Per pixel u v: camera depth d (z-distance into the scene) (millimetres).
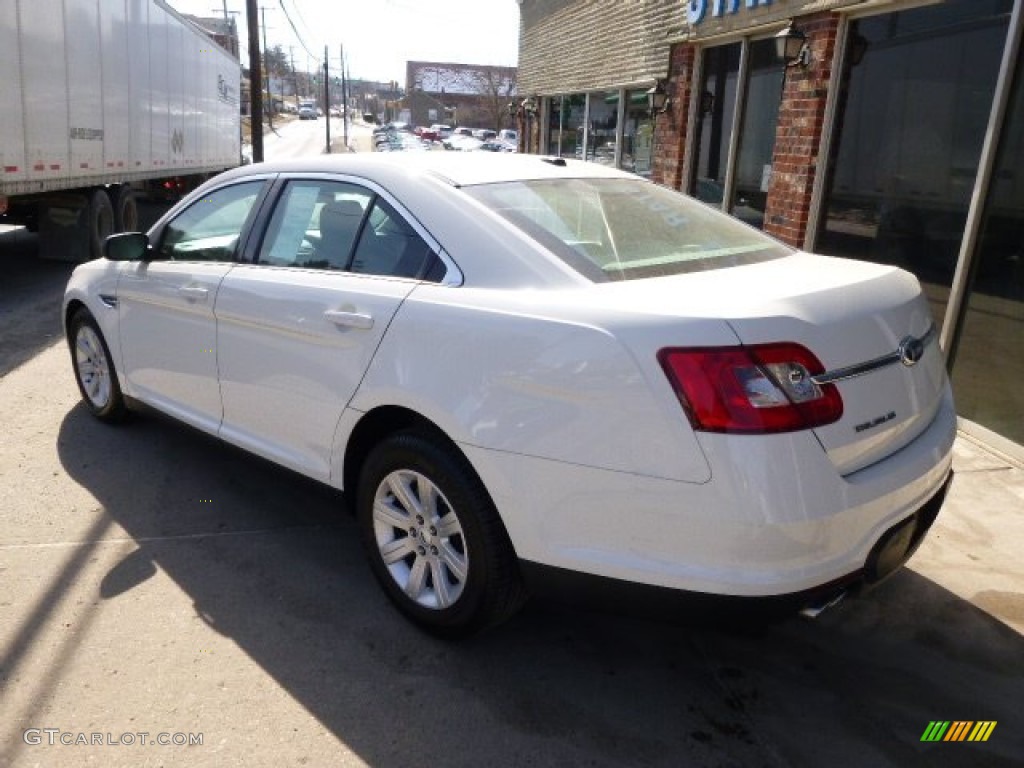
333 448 3178
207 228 3988
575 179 3354
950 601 3322
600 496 2387
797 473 2223
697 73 8703
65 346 6805
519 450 2510
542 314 2514
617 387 2320
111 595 3199
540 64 15242
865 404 2420
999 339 4875
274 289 3355
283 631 3016
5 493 4023
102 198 11070
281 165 3732
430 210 2982
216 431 3812
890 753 2518
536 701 2701
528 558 2568
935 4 5344
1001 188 4836
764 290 2477
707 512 2236
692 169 9023
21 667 2764
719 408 2203
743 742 2549
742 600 2260
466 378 2633
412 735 2529
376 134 72000
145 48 12305
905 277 2908
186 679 2738
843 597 2471
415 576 2984
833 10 6148
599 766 2432
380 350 2902
